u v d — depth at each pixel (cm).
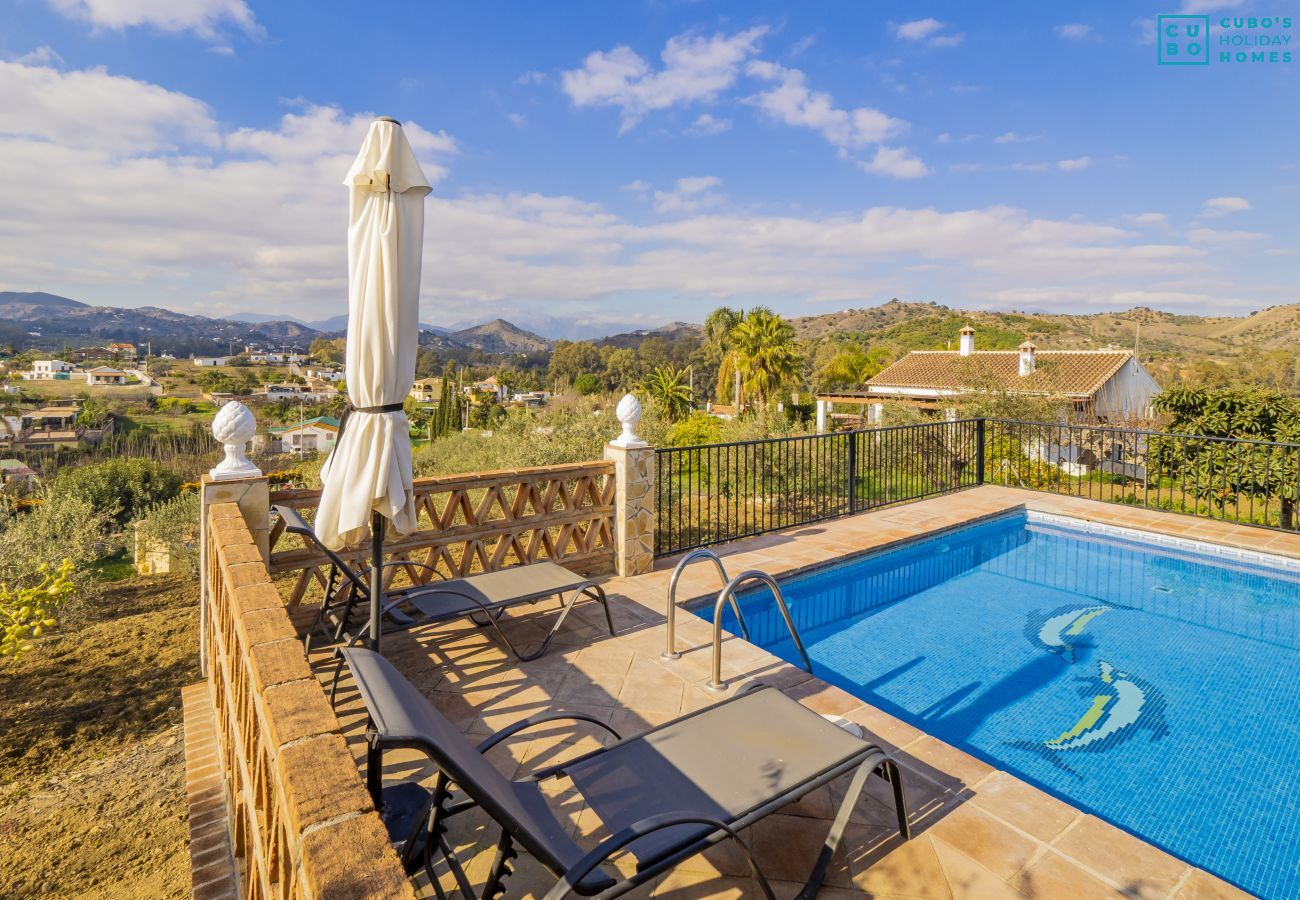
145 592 709
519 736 296
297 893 97
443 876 212
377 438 278
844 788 261
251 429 380
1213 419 1582
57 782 349
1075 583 602
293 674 148
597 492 525
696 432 1812
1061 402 1460
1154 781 313
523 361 14588
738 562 573
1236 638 479
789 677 355
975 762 279
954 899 203
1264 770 321
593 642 399
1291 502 1100
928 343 8156
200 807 282
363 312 275
